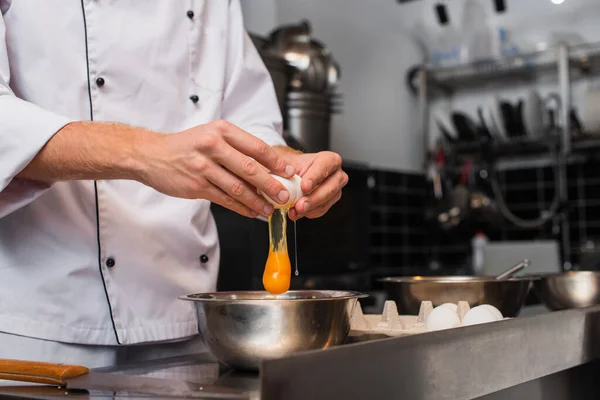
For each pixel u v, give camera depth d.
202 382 0.75
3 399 0.71
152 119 1.13
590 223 3.41
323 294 0.93
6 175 0.85
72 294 1.01
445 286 1.23
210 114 1.21
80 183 1.04
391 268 3.48
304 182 0.88
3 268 1.00
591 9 3.41
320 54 2.57
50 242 1.01
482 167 3.62
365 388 0.66
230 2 1.31
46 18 1.03
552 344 0.99
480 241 3.33
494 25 3.62
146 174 0.83
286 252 0.92
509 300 1.24
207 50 1.24
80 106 1.06
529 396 1.13
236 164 0.79
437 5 3.21
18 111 0.86
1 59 0.96
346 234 2.63
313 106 2.52
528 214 3.58
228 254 2.13
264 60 2.35
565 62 3.20
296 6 3.24
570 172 3.47
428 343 0.75
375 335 1.01
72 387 0.71
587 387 1.37
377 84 3.58
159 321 1.09
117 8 1.10
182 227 1.12
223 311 0.80
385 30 3.69
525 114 3.29
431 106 3.82
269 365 0.56
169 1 1.16
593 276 1.44
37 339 0.99
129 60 1.10
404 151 3.71
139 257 1.07
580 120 3.41
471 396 0.81
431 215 3.54
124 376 0.76
